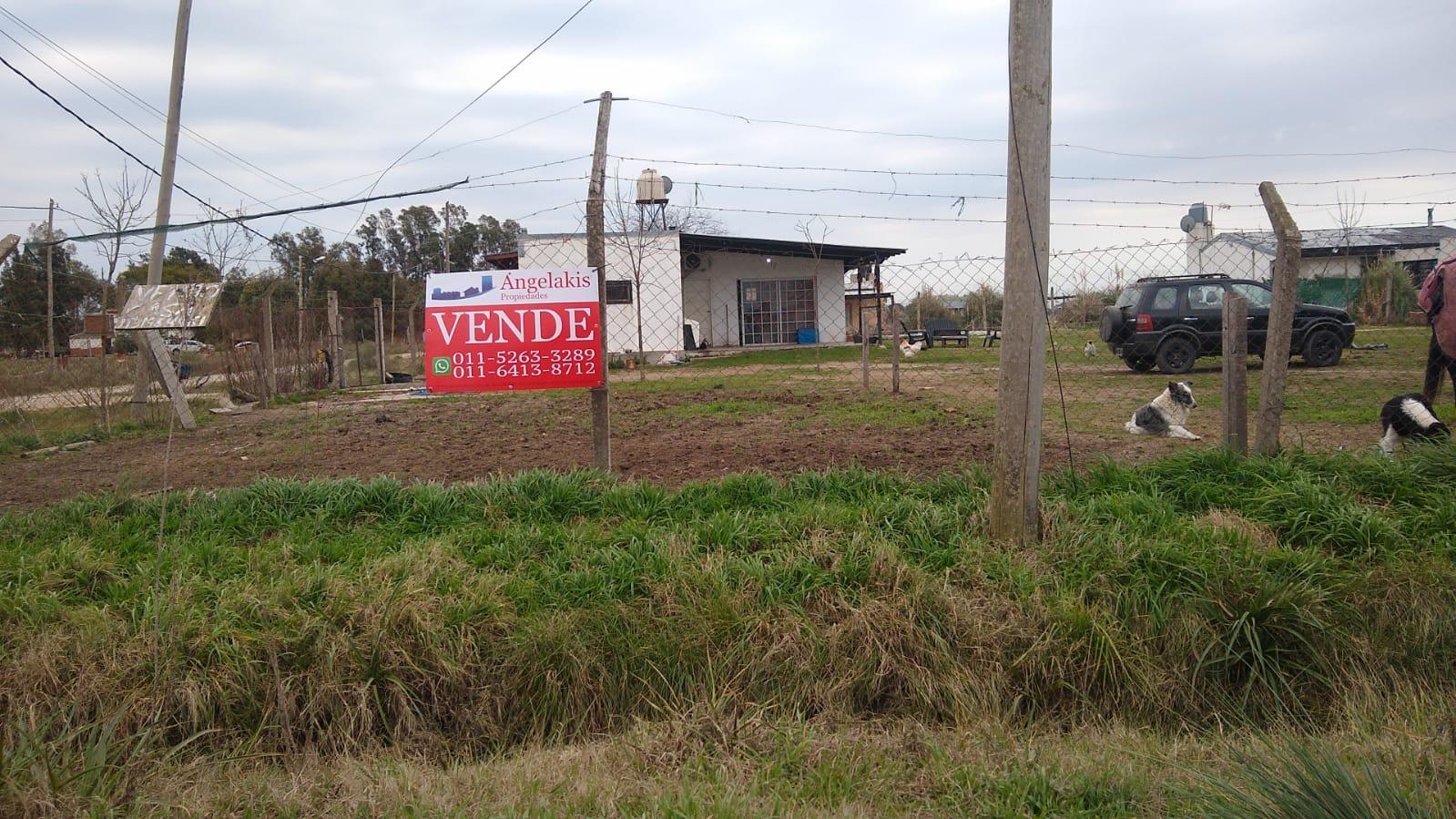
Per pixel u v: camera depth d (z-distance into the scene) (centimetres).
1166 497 543
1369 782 303
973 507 525
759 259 2717
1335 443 738
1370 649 426
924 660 425
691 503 557
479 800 333
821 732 384
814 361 1950
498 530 527
